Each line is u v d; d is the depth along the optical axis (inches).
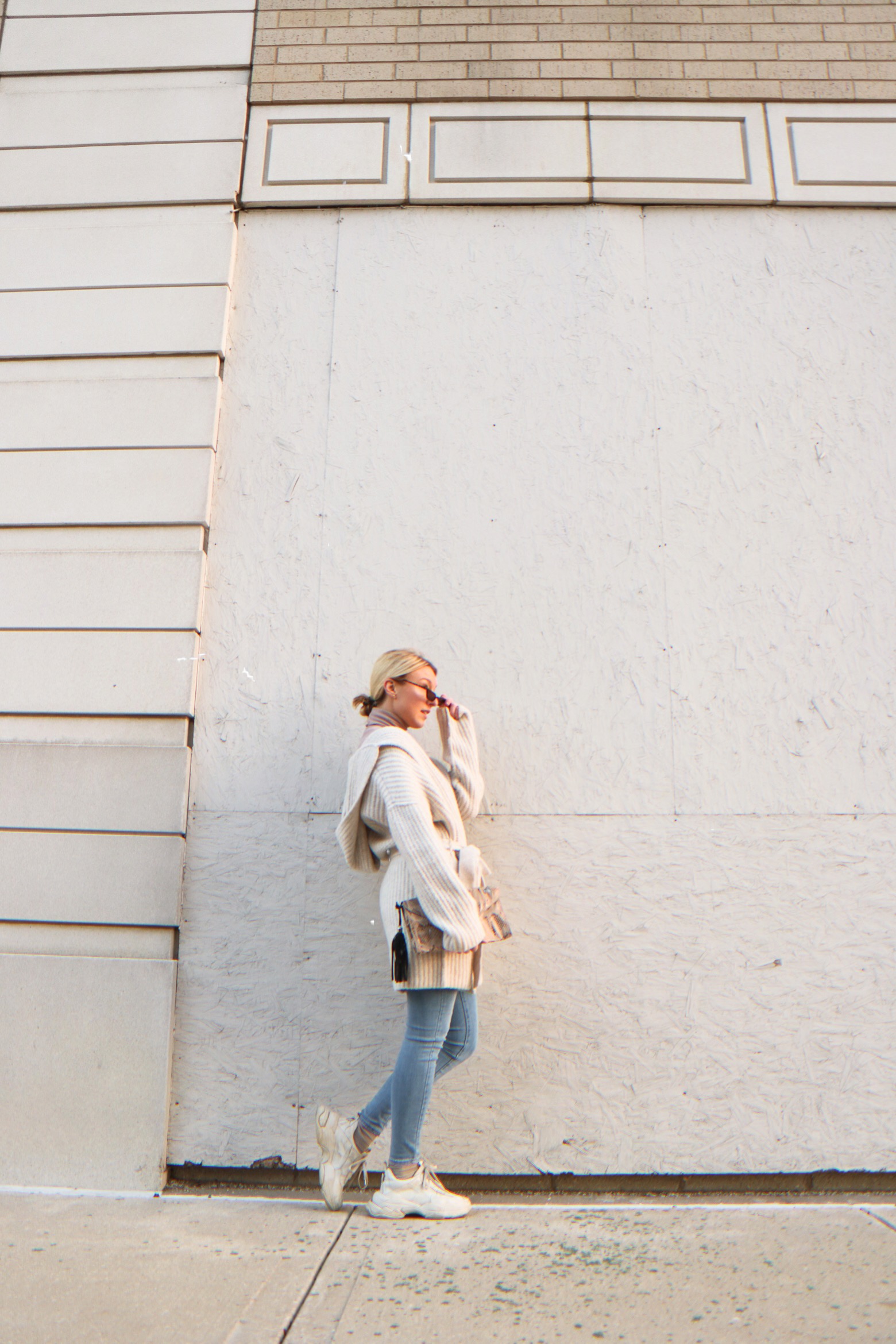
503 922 100.5
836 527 126.7
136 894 115.3
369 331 134.0
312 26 145.6
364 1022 113.0
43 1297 77.3
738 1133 109.0
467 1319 74.0
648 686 121.5
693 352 132.7
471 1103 110.4
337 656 123.1
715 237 137.0
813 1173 108.0
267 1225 95.8
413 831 93.8
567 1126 109.7
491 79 142.7
